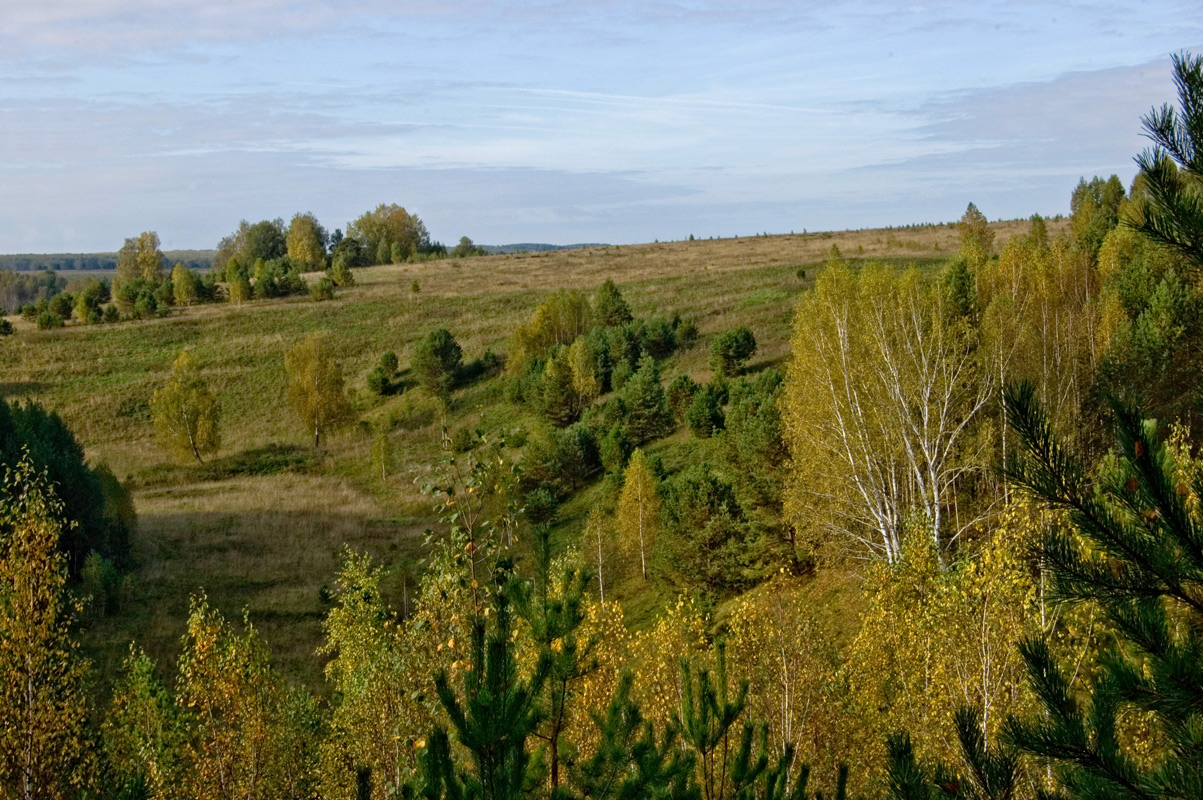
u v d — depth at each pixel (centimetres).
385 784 1510
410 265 13375
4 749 1420
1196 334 3112
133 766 1773
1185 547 545
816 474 2966
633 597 3722
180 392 6038
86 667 1582
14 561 1474
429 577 1316
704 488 3384
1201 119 486
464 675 676
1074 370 3067
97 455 6172
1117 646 698
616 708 788
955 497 2809
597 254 13738
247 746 1823
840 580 2973
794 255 11338
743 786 870
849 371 2928
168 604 3581
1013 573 1345
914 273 3462
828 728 1575
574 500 4847
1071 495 564
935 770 682
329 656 3219
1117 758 575
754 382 4906
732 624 1662
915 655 1527
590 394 5997
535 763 736
